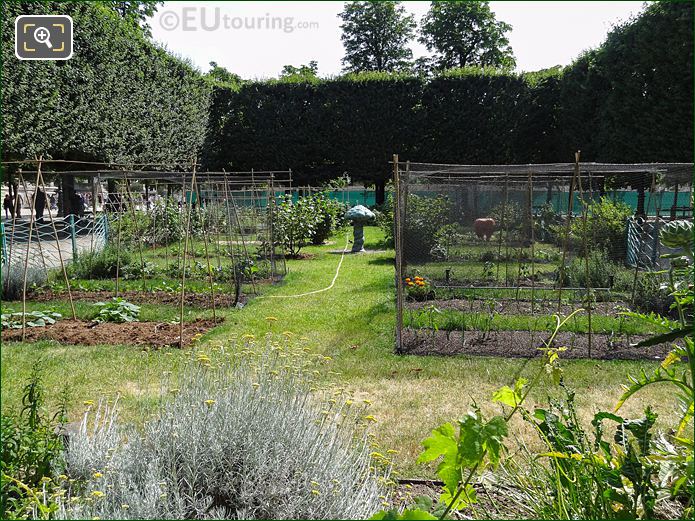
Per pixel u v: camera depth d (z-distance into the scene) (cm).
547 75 2361
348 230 2055
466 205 1083
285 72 4181
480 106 2380
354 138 2472
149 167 1792
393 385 507
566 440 243
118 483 255
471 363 569
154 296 909
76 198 1862
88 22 1457
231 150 2517
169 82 1923
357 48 3186
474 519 252
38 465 275
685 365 550
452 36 2997
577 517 228
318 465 266
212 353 531
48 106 1341
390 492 284
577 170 627
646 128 1736
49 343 616
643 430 229
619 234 1047
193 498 252
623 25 1784
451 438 191
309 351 608
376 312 795
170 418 296
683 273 267
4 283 862
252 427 279
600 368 551
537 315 777
